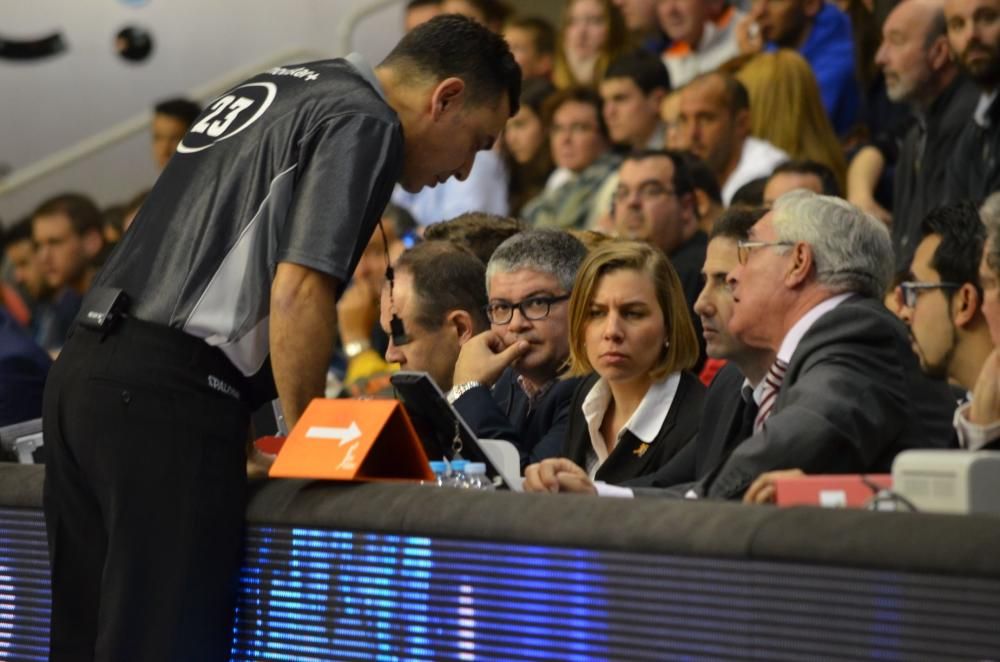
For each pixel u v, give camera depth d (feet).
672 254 54.19
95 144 90.33
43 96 92.02
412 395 27.02
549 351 35.96
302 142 26.86
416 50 28.99
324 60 28.94
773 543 19.39
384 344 56.70
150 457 26.20
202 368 26.55
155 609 26.03
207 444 26.45
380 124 27.02
